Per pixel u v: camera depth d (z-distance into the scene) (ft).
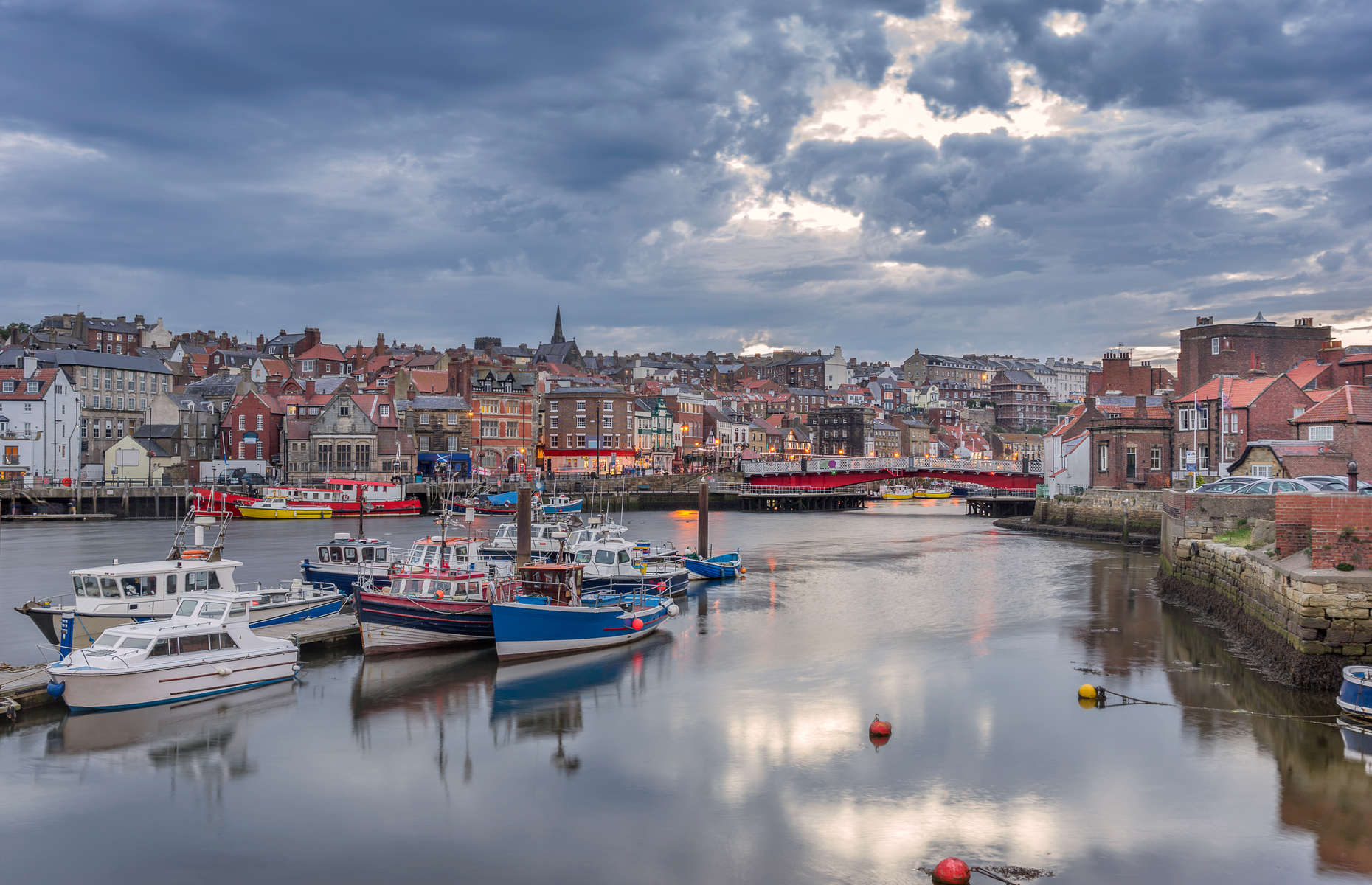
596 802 79.87
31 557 227.40
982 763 87.81
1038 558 241.76
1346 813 76.28
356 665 121.49
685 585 183.73
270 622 132.26
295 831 74.74
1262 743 91.71
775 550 263.70
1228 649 130.62
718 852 71.15
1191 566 167.63
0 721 95.71
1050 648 132.98
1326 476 181.98
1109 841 72.18
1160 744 91.86
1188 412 284.61
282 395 449.89
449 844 72.64
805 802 79.71
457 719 101.30
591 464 481.46
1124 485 296.10
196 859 70.38
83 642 115.65
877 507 487.61
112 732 95.14
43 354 403.95
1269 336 308.40
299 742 93.81
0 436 368.07
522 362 624.18
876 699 108.27
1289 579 107.45
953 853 70.69
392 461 401.08
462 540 159.74
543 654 127.65
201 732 96.22
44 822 76.28
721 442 600.80
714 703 107.24
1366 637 101.24
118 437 424.87
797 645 136.46
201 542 134.92
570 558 164.96
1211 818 75.77
